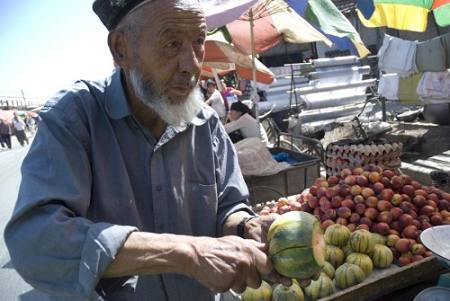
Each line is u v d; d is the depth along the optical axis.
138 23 1.12
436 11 5.58
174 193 1.37
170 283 1.39
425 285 2.35
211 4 4.22
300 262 1.13
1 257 4.92
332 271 2.36
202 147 1.50
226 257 1.03
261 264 1.08
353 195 2.86
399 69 6.34
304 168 4.36
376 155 4.02
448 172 4.10
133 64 1.19
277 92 11.45
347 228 2.63
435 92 6.46
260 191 4.17
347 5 13.77
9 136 23.27
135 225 1.29
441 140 7.52
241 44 6.10
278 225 1.19
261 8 5.35
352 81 10.70
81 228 1.01
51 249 0.98
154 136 1.39
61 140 1.14
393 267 2.42
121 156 1.28
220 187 1.58
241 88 14.54
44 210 1.03
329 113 10.13
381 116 10.06
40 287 1.02
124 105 1.27
